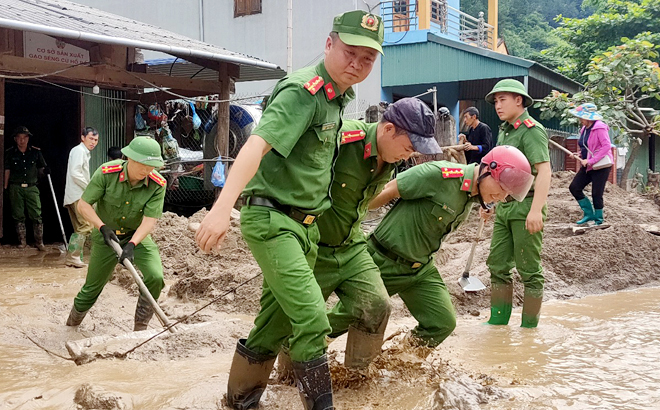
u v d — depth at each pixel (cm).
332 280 364
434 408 350
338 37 309
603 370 439
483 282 736
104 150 1228
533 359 469
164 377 414
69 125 1258
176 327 523
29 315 622
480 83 1934
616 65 1383
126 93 1239
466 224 1113
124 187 543
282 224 312
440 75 1667
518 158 397
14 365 454
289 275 307
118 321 621
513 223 567
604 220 1085
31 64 1018
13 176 1090
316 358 306
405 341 427
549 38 3925
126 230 564
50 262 974
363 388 378
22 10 955
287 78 312
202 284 705
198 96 1344
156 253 570
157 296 562
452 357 474
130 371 430
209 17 1886
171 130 1417
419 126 339
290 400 361
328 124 315
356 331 373
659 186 2091
